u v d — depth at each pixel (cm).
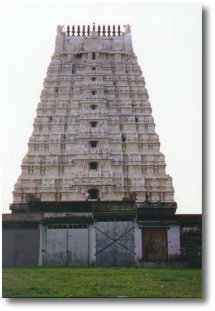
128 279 4181
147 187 7025
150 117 7369
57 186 7019
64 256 5166
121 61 7675
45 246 5141
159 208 5453
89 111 7281
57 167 7088
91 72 7512
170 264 5091
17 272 4566
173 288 3862
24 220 5131
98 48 7681
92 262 5178
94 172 7012
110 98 7444
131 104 7400
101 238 5238
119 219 5288
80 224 5241
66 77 7525
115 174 7075
